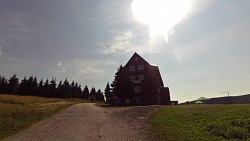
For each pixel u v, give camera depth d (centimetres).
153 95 6362
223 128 1545
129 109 3600
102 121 2302
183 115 2245
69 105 5503
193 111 2486
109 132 1673
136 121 2175
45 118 2692
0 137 1598
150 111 2970
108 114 2998
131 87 6619
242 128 1522
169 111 2716
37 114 2919
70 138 1509
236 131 1445
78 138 1502
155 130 1672
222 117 1934
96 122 2242
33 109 3438
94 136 1548
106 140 1415
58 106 4675
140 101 6444
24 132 1781
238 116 1912
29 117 2614
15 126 2027
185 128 1655
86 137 1525
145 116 2495
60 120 2489
